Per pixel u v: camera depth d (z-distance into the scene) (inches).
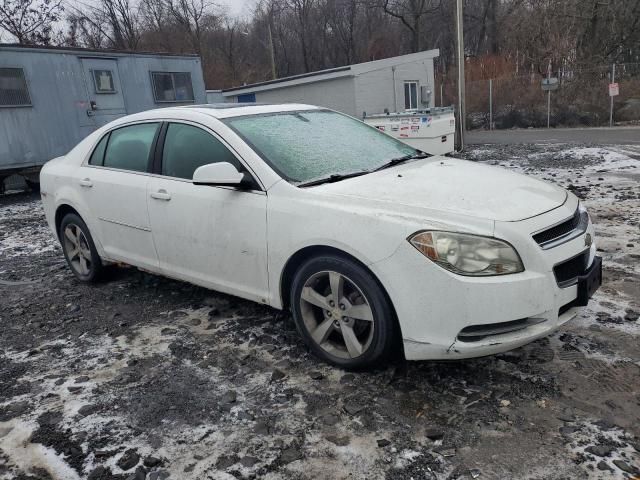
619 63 958.4
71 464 97.4
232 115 148.7
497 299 100.6
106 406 115.5
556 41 1001.5
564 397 107.7
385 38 1567.4
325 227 115.8
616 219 241.4
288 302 134.0
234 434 103.1
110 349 143.1
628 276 169.9
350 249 111.7
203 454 97.9
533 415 102.7
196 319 158.6
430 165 143.9
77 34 1141.7
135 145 167.2
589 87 855.1
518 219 106.4
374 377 119.0
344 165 140.0
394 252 106.2
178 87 547.5
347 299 118.2
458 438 97.7
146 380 125.3
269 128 146.9
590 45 1001.5
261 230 128.9
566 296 108.9
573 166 410.0
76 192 184.5
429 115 459.2
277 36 1680.6
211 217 139.9
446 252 102.5
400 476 89.4
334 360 123.0
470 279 100.9
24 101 422.3
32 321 166.9
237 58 1685.5
